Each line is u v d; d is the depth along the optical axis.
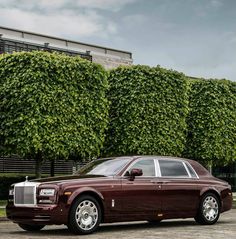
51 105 23.41
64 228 13.83
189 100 30.12
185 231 12.96
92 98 24.88
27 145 22.98
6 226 14.73
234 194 36.59
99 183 12.46
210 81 30.14
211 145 29.75
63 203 11.88
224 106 30.14
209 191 14.52
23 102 23.14
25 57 23.42
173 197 13.70
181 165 14.25
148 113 26.69
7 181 27.12
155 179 13.45
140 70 26.92
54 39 35.16
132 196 12.91
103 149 27.09
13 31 33.12
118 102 26.89
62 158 26.36
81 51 35.84
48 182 12.12
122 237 11.66
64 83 23.91
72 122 24.02
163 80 27.28
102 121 25.19
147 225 14.54
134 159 13.41
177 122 27.62
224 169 39.56
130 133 26.44
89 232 12.16
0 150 23.94
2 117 23.53
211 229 13.44
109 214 12.53
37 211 11.91
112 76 27.39
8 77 23.70
